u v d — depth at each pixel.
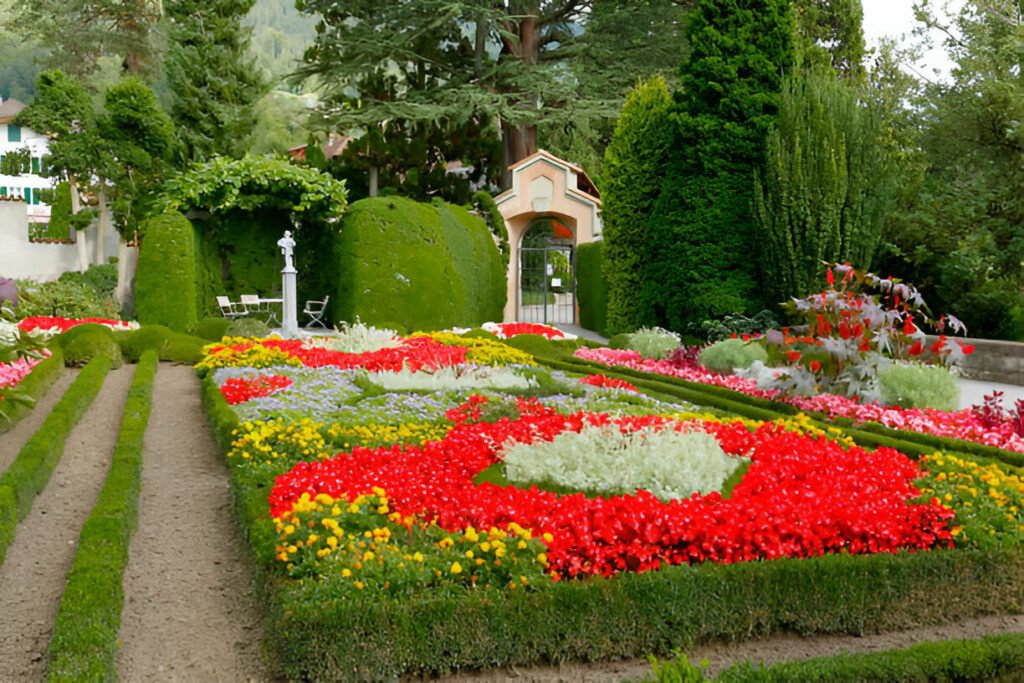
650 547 4.50
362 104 28.28
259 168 19.03
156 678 3.85
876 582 4.34
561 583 4.02
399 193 27.91
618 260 18.09
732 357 11.93
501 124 29.98
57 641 3.72
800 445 6.60
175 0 25.83
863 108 14.96
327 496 4.73
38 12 35.66
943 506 5.01
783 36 15.28
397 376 10.41
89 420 9.00
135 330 13.70
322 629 3.63
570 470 5.73
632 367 13.17
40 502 6.38
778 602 4.22
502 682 3.74
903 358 10.32
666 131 17.19
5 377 9.26
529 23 28.91
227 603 4.64
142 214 22.09
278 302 20.06
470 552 4.14
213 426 8.27
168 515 6.06
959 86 17.91
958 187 16.28
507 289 24.19
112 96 21.61
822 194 13.91
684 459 5.78
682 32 27.08
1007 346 13.78
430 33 28.59
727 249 14.86
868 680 3.50
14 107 41.88
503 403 8.31
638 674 3.84
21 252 22.28
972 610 4.52
